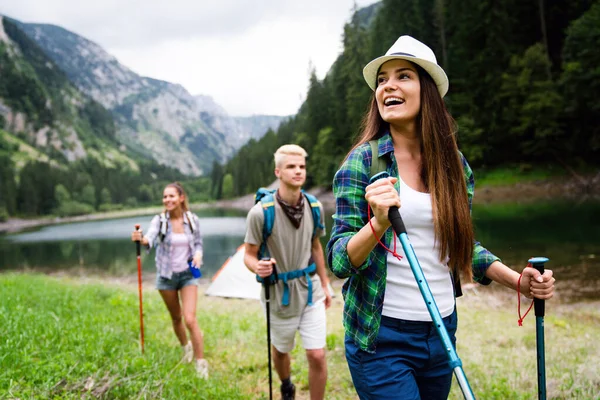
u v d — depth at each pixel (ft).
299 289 11.91
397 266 6.24
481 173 131.75
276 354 12.53
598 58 117.50
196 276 16.11
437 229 6.27
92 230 220.02
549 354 16.29
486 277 6.96
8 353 11.97
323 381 11.77
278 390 13.96
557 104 123.95
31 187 411.13
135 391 11.34
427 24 164.45
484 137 135.85
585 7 141.38
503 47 142.61
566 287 31.91
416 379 6.53
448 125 6.62
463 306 28.35
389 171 6.34
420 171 6.64
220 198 479.00
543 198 111.24
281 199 12.12
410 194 6.33
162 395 11.35
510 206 100.27
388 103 6.56
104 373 11.99
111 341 15.14
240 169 424.05
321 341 11.84
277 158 12.17
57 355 12.61
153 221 16.20
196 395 12.14
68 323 17.61
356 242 5.69
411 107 6.52
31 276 54.85
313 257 12.87
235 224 158.92
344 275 6.00
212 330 21.16
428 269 6.32
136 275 62.64
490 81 138.31
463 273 6.77
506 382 13.08
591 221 65.46
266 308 11.71
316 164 202.69
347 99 185.47
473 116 138.21
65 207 426.92
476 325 22.39
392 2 173.27
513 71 135.23
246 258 12.50
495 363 15.25
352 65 190.08
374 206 5.41
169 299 16.28
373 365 6.17
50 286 35.50
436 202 6.28
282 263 12.01
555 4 149.28
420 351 6.26
